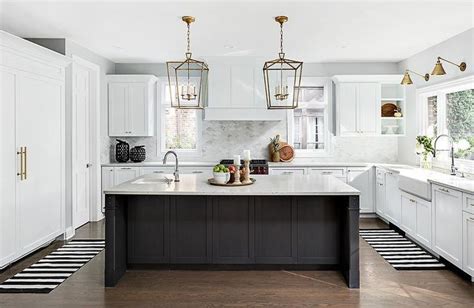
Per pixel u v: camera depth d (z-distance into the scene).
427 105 6.19
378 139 7.14
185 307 3.20
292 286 3.65
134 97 6.77
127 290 3.57
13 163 4.15
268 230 4.05
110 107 6.78
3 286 3.66
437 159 5.73
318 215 4.03
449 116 5.59
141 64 7.11
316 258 4.05
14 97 4.16
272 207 4.04
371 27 4.80
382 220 6.47
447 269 4.10
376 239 5.30
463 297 3.39
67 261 4.38
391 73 7.05
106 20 4.49
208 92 6.62
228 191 3.54
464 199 3.73
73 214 5.46
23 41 4.14
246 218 4.05
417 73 6.27
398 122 7.00
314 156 7.12
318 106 7.10
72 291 3.54
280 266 4.09
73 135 5.41
